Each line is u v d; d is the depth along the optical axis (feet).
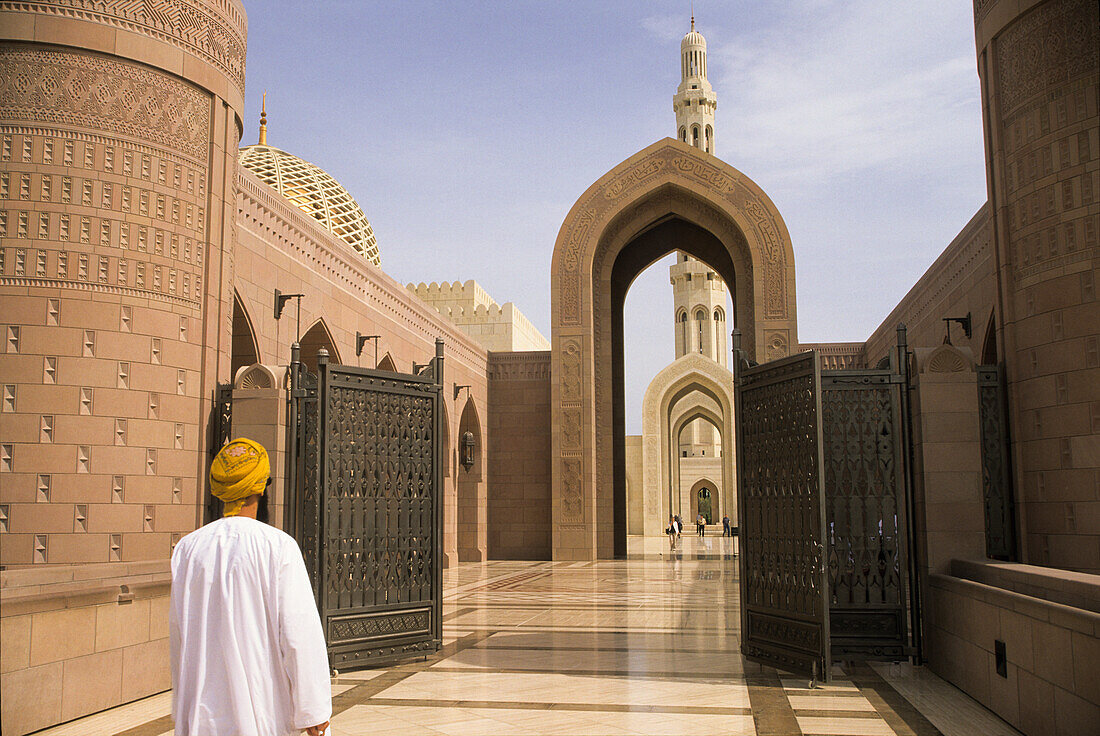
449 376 62.39
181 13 26.58
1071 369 24.67
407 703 18.21
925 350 23.31
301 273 41.42
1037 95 26.08
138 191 25.26
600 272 66.59
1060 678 14.15
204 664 7.68
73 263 23.97
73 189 24.18
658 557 67.26
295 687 7.77
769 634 22.06
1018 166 26.66
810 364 20.84
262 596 7.86
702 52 151.23
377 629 22.47
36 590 16.14
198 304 26.63
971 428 22.71
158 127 25.89
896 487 22.30
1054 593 15.88
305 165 60.44
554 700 18.45
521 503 71.15
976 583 18.61
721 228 64.23
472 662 22.95
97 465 23.73
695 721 16.69
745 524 23.43
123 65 25.31
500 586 44.50
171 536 25.02
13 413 23.07
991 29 27.66
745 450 23.76
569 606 35.17
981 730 16.02
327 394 22.04
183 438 25.64
